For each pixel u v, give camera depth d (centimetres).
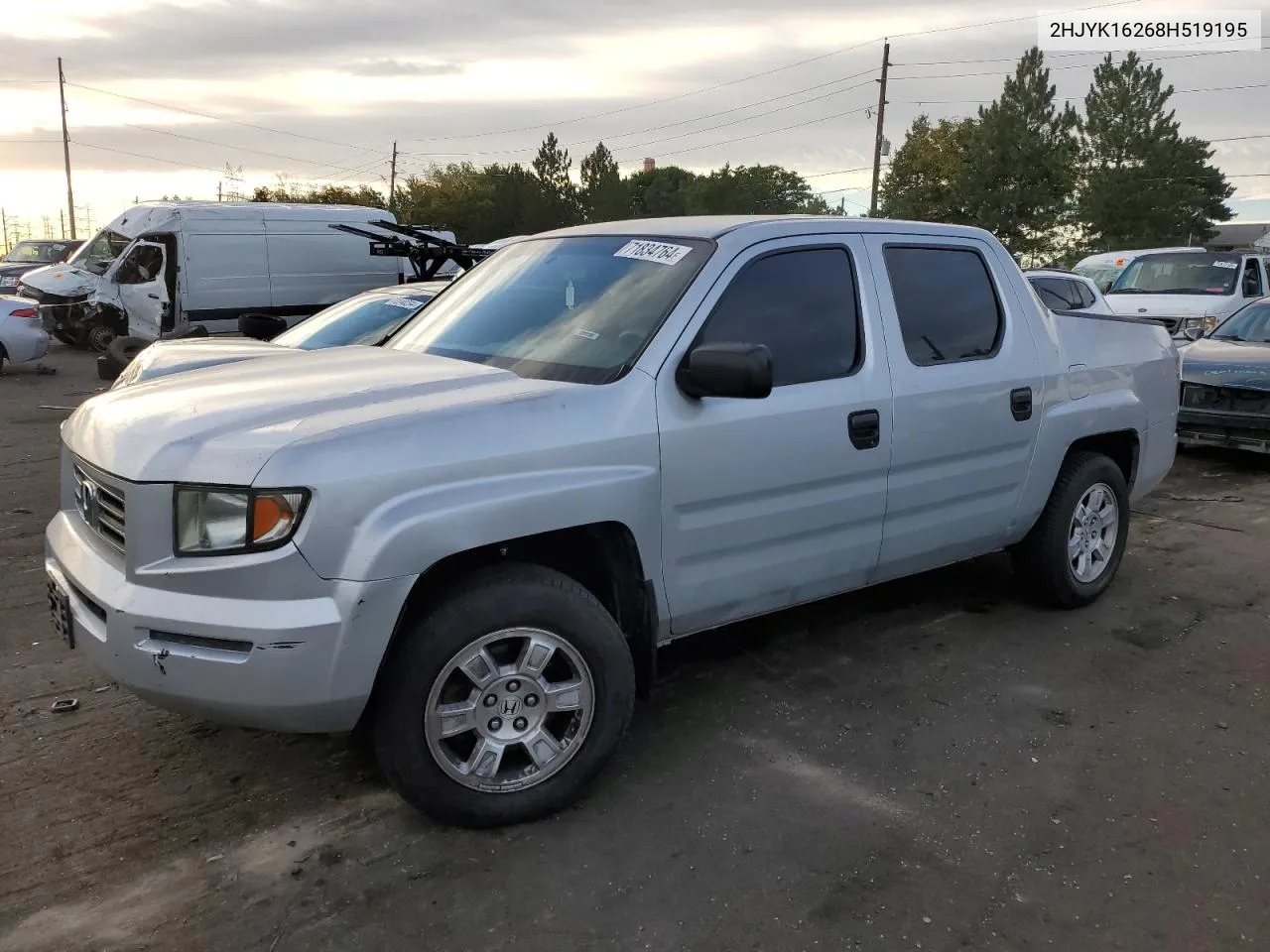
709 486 349
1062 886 292
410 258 1248
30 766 355
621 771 356
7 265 2450
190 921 274
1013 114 5578
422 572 287
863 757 366
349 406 306
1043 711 404
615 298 371
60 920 274
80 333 1838
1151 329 563
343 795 338
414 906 281
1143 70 5553
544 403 317
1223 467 914
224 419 297
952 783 348
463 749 326
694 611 360
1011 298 470
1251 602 534
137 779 347
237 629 273
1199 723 395
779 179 8812
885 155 4541
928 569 453
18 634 477
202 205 1664
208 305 1673
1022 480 468
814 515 385
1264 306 1013
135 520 282
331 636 276
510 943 266
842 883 292
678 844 312
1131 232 5522
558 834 317
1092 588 519
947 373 427
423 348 400
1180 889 291
